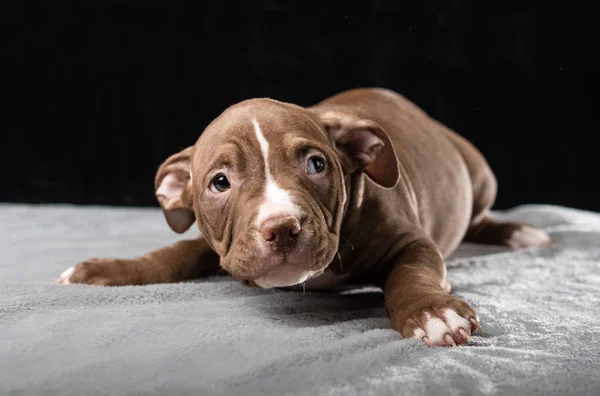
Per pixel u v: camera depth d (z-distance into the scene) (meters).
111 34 1.36
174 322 0.48
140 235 0.88
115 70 1.37
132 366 0.40
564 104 1.28
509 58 1.27
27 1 1.37
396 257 0.59
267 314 0.51
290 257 0.47
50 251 0.76
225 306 0.53
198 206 0.54
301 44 1.30
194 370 0.40
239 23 1.32
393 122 0.73
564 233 0.87
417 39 1.28
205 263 0.64
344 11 1.29
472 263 0.73
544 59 1.27
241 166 0.50
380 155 0.57
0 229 0.92
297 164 0.51
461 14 1.27
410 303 0.47
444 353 0.43
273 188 0.49
